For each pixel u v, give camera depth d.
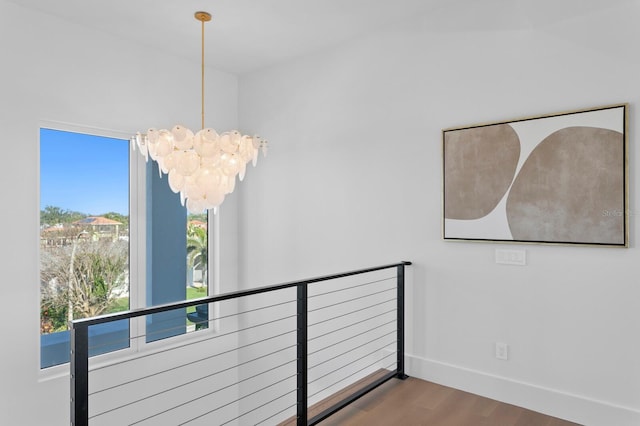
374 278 3.48
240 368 4.48
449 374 3.06
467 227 2.97
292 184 4.05
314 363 3.88
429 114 3.17
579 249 2.56
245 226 4.45
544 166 2.66
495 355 2.88
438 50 3.12
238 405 4.48
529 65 2.73
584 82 2.54
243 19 3.29
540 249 2.70
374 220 3.48
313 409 2.74
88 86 3.41
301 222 3.98
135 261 3.74
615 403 2.45
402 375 3.21
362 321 3.56
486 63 2.91
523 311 2.76
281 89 4.15
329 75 3.78
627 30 2.41
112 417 3.48
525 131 2.73
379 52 3.45
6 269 2.97
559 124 2.61
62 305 3.30
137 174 3.76
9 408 2.96
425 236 3.20
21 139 3.05
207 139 2.47
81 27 3.37
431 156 3.16
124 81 3.62
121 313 1.77
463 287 3.01
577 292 2.57
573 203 2.56
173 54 3.96
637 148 2.38
